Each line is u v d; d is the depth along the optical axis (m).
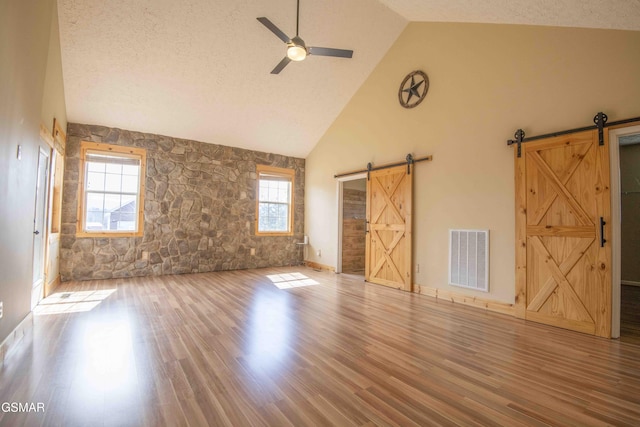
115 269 5.69
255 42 4.84
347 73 5.90
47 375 2.14
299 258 7.98
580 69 3.35
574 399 1.96
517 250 3.76
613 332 3.05
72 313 3.59
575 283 3.29
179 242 6.32
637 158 5.81
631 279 5.82
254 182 7.32
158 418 1.68
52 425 1.61
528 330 3.27
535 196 3.63
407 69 5.31
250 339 2.88
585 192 3.25
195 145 6.55
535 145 3.64
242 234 7.13
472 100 4.33
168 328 3.14
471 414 1.78
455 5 3.94
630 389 2.09
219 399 1.88
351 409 1.80
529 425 1.69
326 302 4.31
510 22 3.83
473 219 4.26
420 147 5.05
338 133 6.88
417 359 2.51
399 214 5.30
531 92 3.73
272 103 6.12
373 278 5.76
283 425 1.64
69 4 3.84
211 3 4.19
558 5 3.07
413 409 1.81
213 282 5.54
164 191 6.18
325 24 4.91
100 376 2.14
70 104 5.09
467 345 2.83
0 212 2.23
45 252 4.23
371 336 3.01
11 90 2.33
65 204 5.28
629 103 3.03
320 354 2.57
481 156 4.20
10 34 2.25
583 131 3.28
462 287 4.36
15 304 2.64
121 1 3.93
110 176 5.70
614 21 2.97
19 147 2.56
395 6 4.81
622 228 5.95
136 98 5.28
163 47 4.58
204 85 5.36
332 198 7.06
